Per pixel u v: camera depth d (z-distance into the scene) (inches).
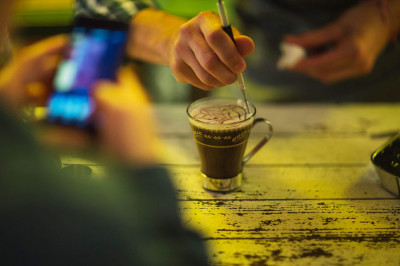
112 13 28.7
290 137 28.4
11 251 12.0
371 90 38.0
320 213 21.7
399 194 22.5
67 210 12.5
